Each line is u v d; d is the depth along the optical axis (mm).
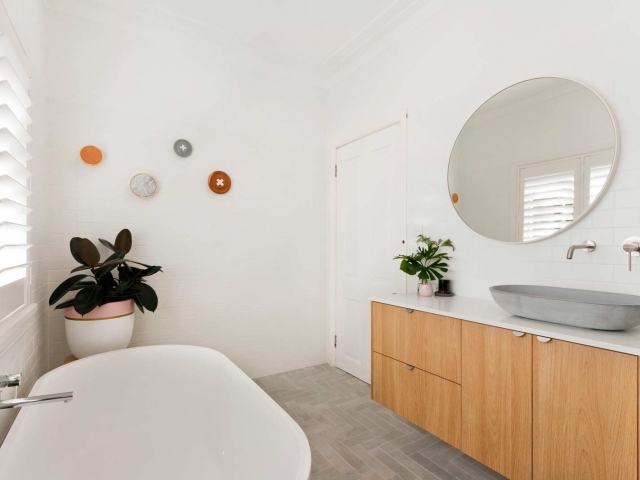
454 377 1572
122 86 2354
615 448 1066
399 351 1866
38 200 1854
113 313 1957
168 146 2506
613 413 1072
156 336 2457
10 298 1285
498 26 1911
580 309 1216
